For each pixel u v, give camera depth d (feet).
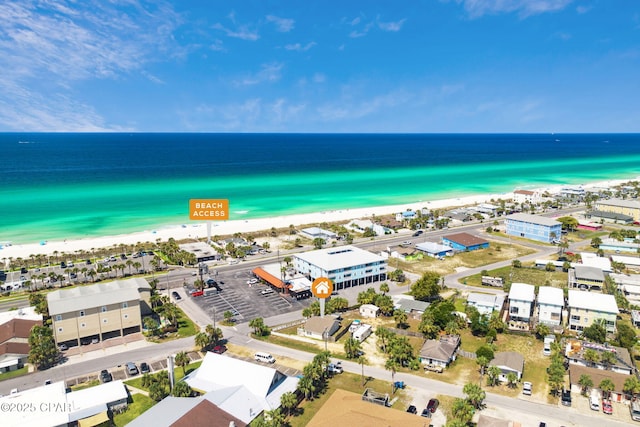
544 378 302.04
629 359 308.81
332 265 471.62
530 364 320.91
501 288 474.90
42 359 309.83
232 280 497.46
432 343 330.95
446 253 592.19
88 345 349.00
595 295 395.75
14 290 468.75
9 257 569.64
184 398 249.75
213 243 653.30
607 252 598.34
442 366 311.68
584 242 653.71
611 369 303.27
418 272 528.22
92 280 495.00
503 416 259.19
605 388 274.16
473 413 250.16
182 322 389.60
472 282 493.36
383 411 237.45
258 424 225.56
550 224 653.71
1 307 425.69
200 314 407.44
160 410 237.04
